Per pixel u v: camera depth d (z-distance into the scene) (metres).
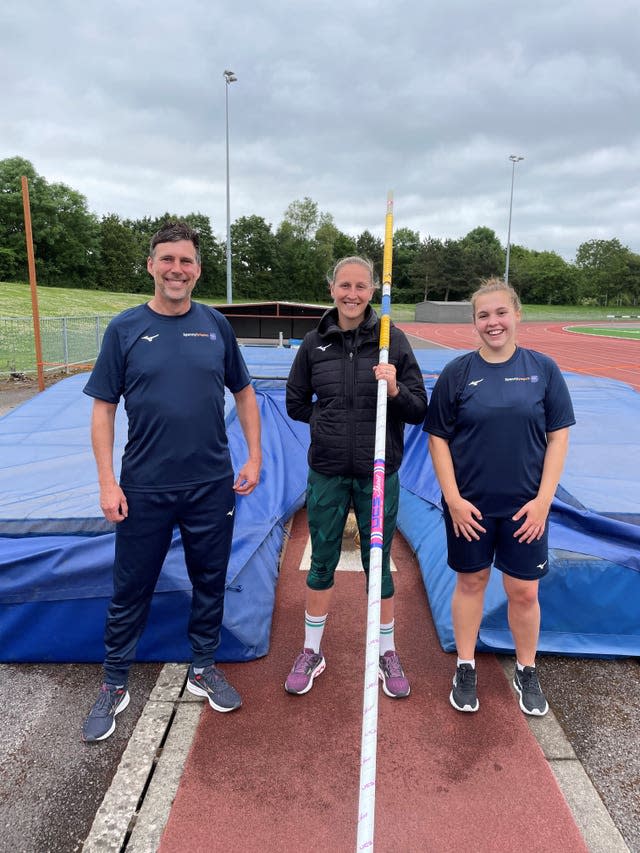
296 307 15.38
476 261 69.38
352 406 2.24
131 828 1.77
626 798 1.91
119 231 61.22
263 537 3.33
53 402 5.03
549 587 2.64
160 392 2.02
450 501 2.16
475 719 2.24
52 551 2.54
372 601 1.77
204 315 2.16
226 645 2.57
